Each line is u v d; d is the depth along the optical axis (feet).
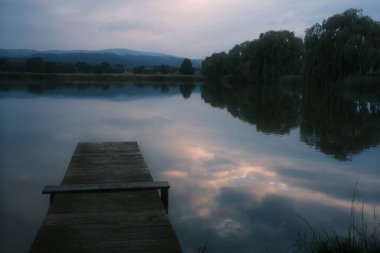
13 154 38.47
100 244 16.72
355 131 56.29
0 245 18.95
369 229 20.47
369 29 113.80
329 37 120.06
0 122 61.26
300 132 55.67
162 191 24.34
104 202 21.84
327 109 86.63
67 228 18.22
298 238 19.80
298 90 151.94
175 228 21.11
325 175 32.12
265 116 75.10
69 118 67.15
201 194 26.89
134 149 36.96
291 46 157.28
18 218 22.21
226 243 19.33
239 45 212.64
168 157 38.40
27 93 130.00
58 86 179.93
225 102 106.63
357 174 32.48
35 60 242.17
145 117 71.15
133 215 19.95
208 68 239.50
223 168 34.19
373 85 114.21
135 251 16.19
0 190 27.07
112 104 94.94
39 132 52.47
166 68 302.25
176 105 96.27
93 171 29.12
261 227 21.26
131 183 24.54
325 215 23.06
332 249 16.38
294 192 27.50
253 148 43.50
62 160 36.11
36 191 26.96
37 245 16.51
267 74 161.68
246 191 27.61
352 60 116.37
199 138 49.96
